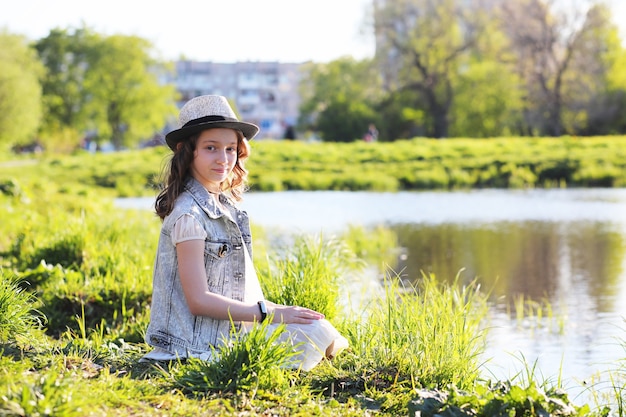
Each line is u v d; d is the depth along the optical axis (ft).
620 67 202.39
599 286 33.96
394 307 17.46
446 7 215.31
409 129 230.89
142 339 19.35
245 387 12.69
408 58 216.95
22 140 195.00
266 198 83.10
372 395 13.58
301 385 13.53
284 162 115.44
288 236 50.37
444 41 214.69
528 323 27.07
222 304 13.56
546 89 202.59
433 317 16.66
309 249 20.99
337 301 19.45
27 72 200.03
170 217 13.76
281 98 435.53
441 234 52.54
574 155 110.83
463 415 12.05
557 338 25.04
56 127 254.88
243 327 13.79
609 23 198.39
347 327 17.54
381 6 218.59
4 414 10.32
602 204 71.10
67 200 55.16
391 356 15.20
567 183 97.96
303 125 292.20
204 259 13.76
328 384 13.91
